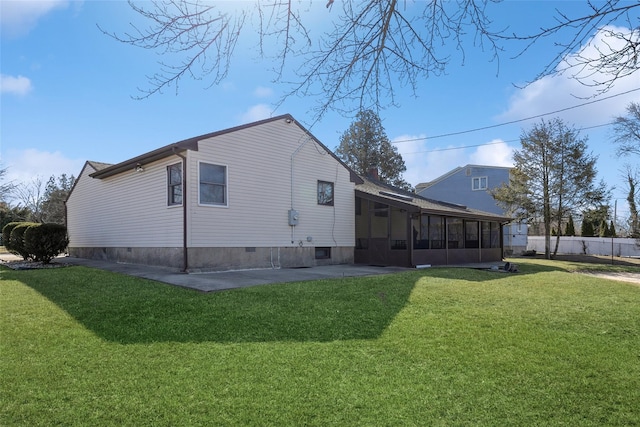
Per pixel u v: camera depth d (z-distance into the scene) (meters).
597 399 3.27
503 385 3.51
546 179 22.64
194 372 3.69
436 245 15.97
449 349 4.45
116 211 13.95
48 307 6.07
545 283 9.73
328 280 9.30
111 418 2.83
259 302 6.54
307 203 14.00
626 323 5.79
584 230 33.06
